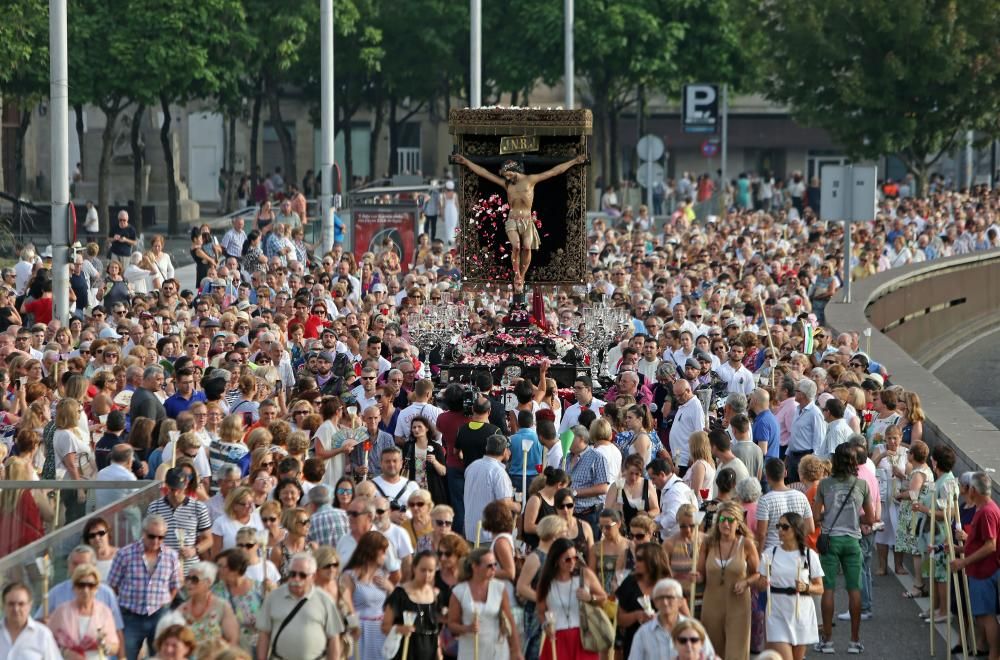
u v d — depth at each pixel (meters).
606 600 41.81
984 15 168.00
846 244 102.44
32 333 75.00
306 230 142.50
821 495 49.41
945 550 49.66
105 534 42.53
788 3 175.75
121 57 164.25
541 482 46.91
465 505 51.09
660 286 98.62
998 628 47.38
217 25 172.88
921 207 158.12
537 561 41.78
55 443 54.59
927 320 130.62
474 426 55.75
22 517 46.88
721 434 51.34
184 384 59.94
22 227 147.00
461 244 82.81
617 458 51.88
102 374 60.00
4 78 146.25
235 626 39.41
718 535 44.09
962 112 173.25
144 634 41.84
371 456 57.72
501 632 40.44
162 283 94.12
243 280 102.19
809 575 44.72
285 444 51.44
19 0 140.00
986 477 47.19
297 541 43.88
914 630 51.16
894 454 56.81
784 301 87.06
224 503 46.28
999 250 148.88
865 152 178.62
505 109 80.12
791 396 62.16
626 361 70.12
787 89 179.50
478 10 141.00
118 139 198.75
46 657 37.28
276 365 70.25
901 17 167.62
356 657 42.00
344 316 80.88
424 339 80.75
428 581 40.44
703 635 35.06
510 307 80.69
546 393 64.50
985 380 113.94
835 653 48.84
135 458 52.97
